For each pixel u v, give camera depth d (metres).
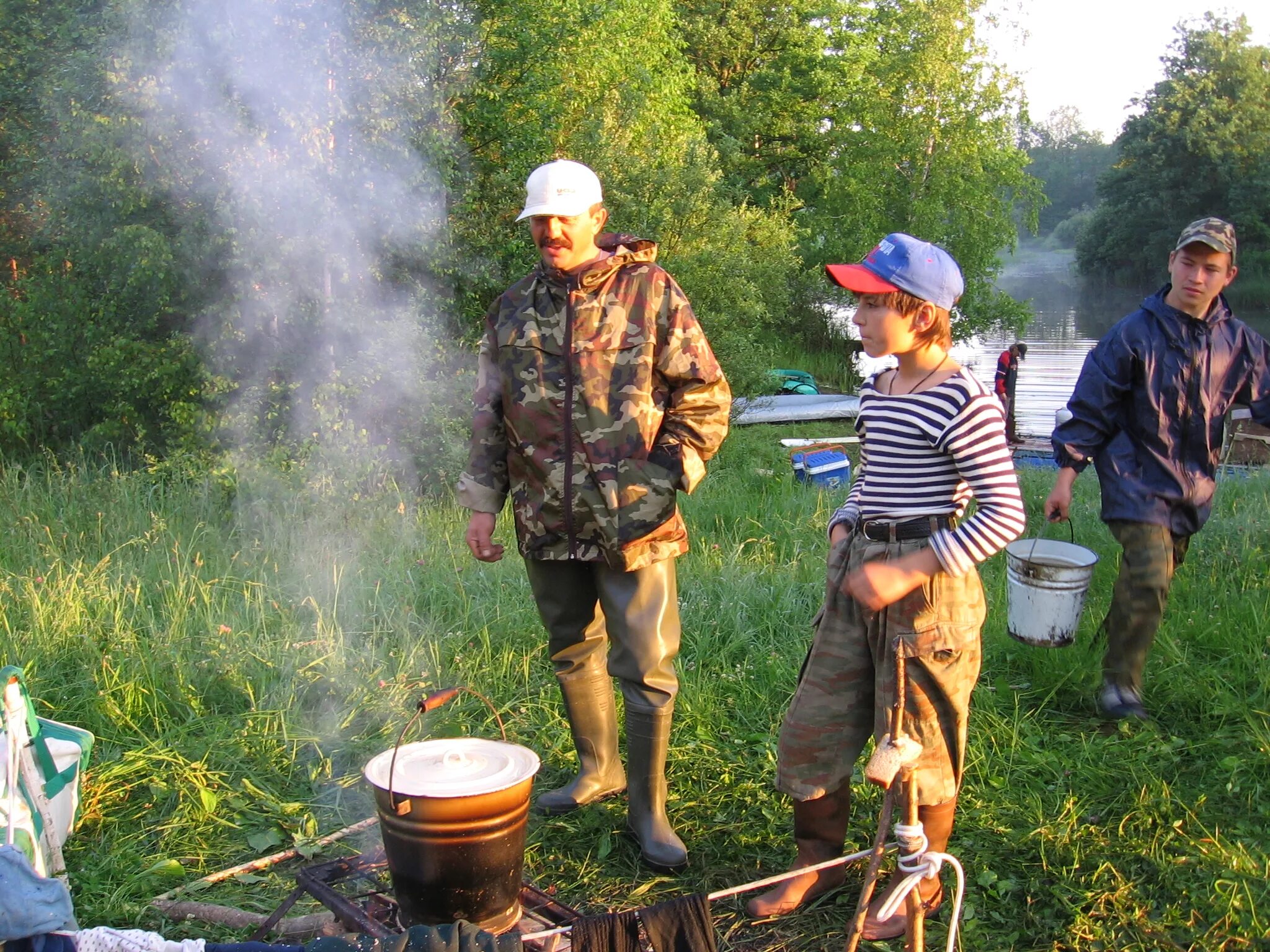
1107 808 3.71
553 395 3.43
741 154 30.59
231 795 3.92
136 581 5.90
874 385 3.02
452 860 2.66
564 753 4.25
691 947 2.59
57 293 9.49
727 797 3.91
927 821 3.02
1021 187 26.81
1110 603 5.55
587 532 3.46
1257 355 4.36
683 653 5.23
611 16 11.30
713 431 3.47
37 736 3.16
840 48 33.47
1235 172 55.84
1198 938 3.03
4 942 2.40
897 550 2.87
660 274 3.49
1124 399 4.39
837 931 3.14
